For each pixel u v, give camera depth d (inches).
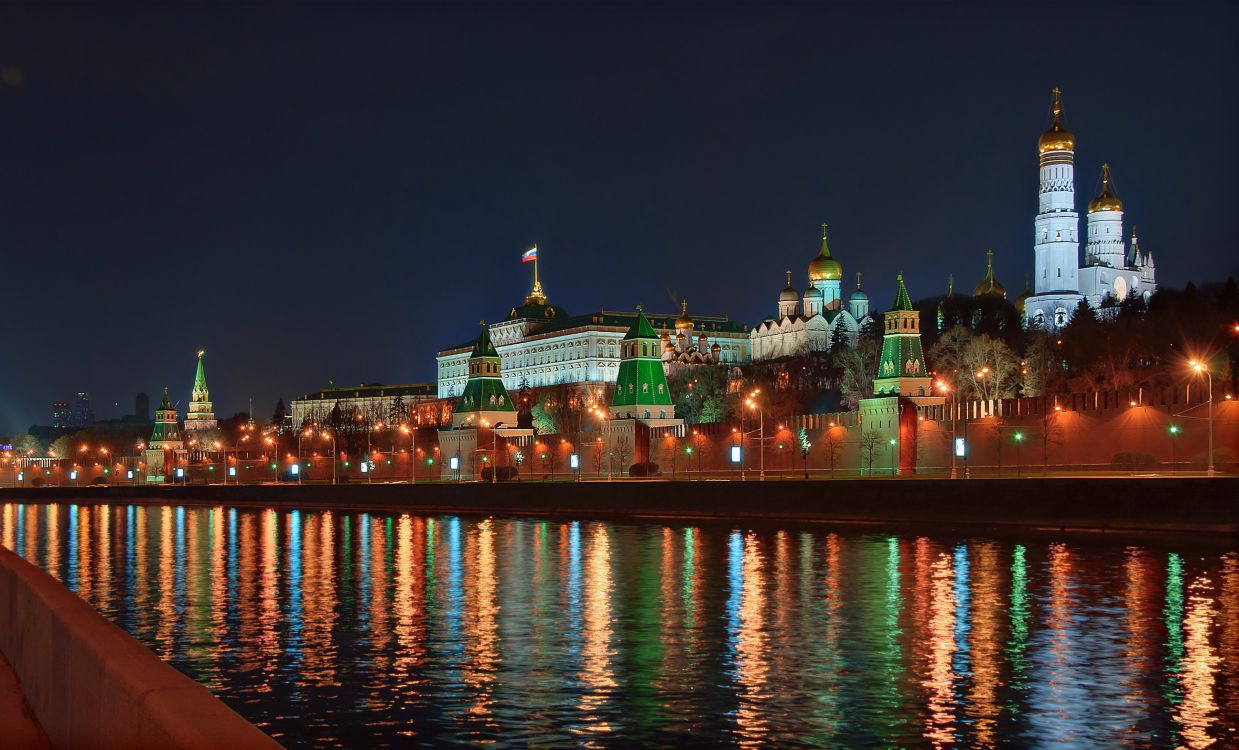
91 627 741.3
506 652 1957.4
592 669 1811.0
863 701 1589.6
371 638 2113.7
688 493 5024.6
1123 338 7214.6
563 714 1534.2
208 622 2331.4
